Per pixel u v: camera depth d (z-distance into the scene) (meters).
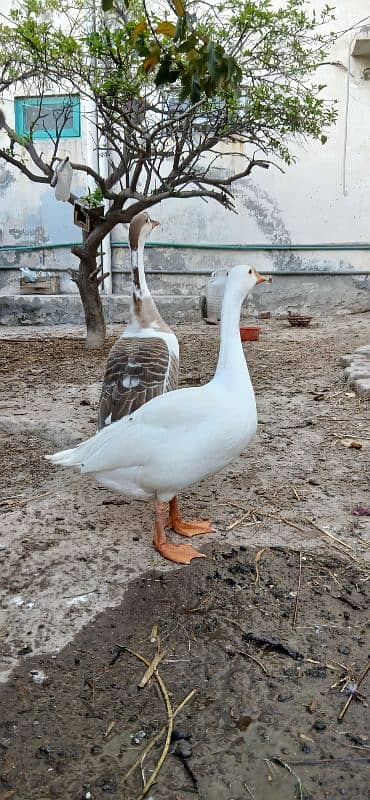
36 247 5.17
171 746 0.84
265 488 1.58
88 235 3.34
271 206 4.91
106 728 0.87
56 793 0.78
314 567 1.21
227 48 2.82
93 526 1.41
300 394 2.48
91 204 3.12
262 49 3.15
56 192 2.83
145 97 2.64
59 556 1.28
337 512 1.44
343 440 1.91
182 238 5.02
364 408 2.25
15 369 3.07
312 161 4.81
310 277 5.00
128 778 0.80
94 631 1.06
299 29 2.91
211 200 4.94
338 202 4.86
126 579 1.19
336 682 0.94
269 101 2.84
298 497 1.52
